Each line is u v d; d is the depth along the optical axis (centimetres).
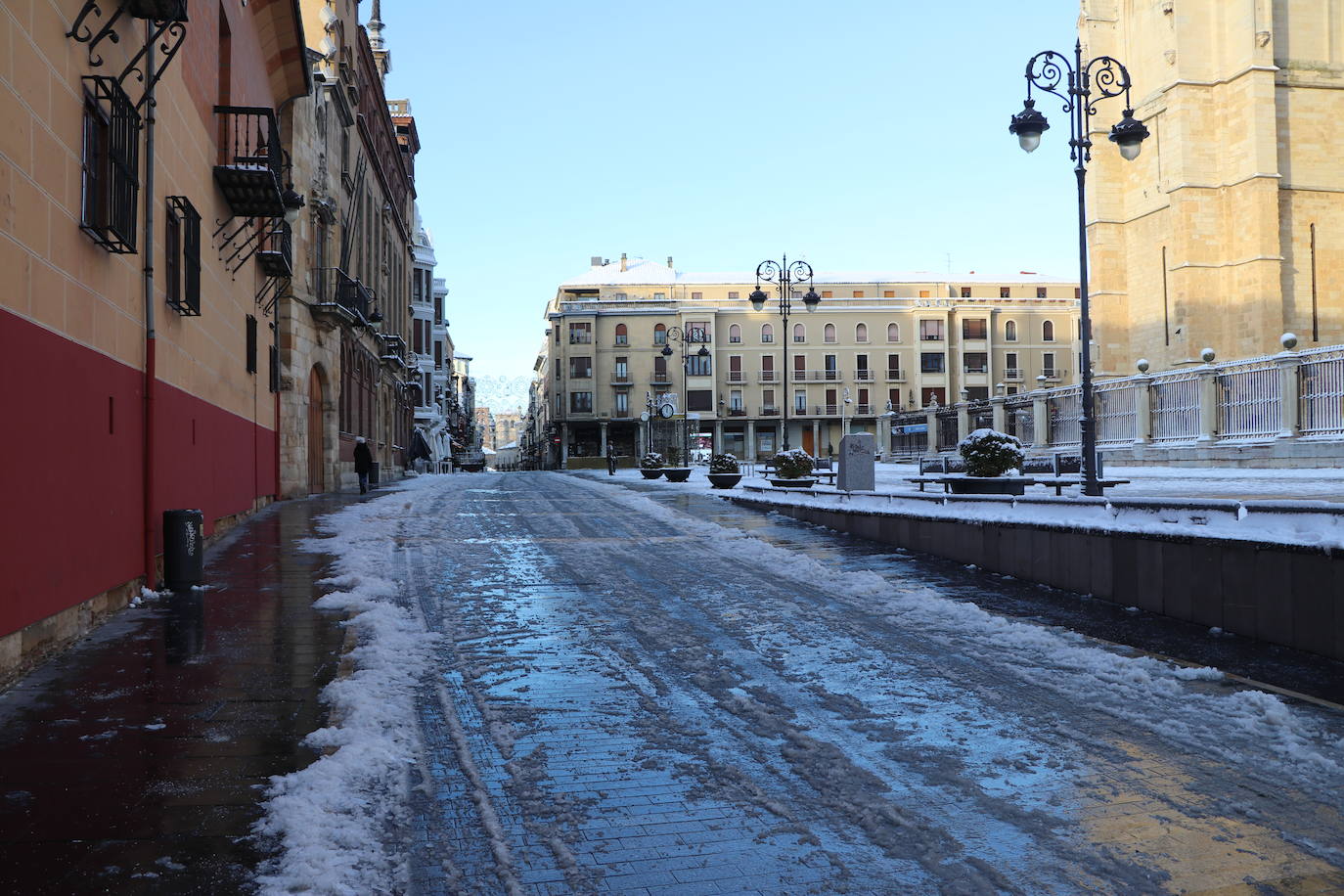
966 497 1302
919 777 492
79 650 699
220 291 1414
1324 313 4450
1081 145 1468
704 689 662
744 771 499
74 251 728
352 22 3141
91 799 417
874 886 369
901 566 1252
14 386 603
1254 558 797
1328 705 605
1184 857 396
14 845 370
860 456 1955
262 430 1898
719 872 380
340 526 1577
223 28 1499
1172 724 575
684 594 1038
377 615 833
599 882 369
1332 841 411
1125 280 5088
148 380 926
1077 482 1628
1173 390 3173
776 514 1972
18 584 609
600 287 9094
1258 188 4288
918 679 689
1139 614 917
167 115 1058
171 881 342
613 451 8838
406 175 5131
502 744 533
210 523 1318
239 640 736
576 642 801
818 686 670
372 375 3662
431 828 416
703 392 8738
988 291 9106
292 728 521
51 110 681
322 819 399
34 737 501
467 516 1878
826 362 8812
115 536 831
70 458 714
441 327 8894
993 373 8794
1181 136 4494
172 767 458
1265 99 4300
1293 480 2223
